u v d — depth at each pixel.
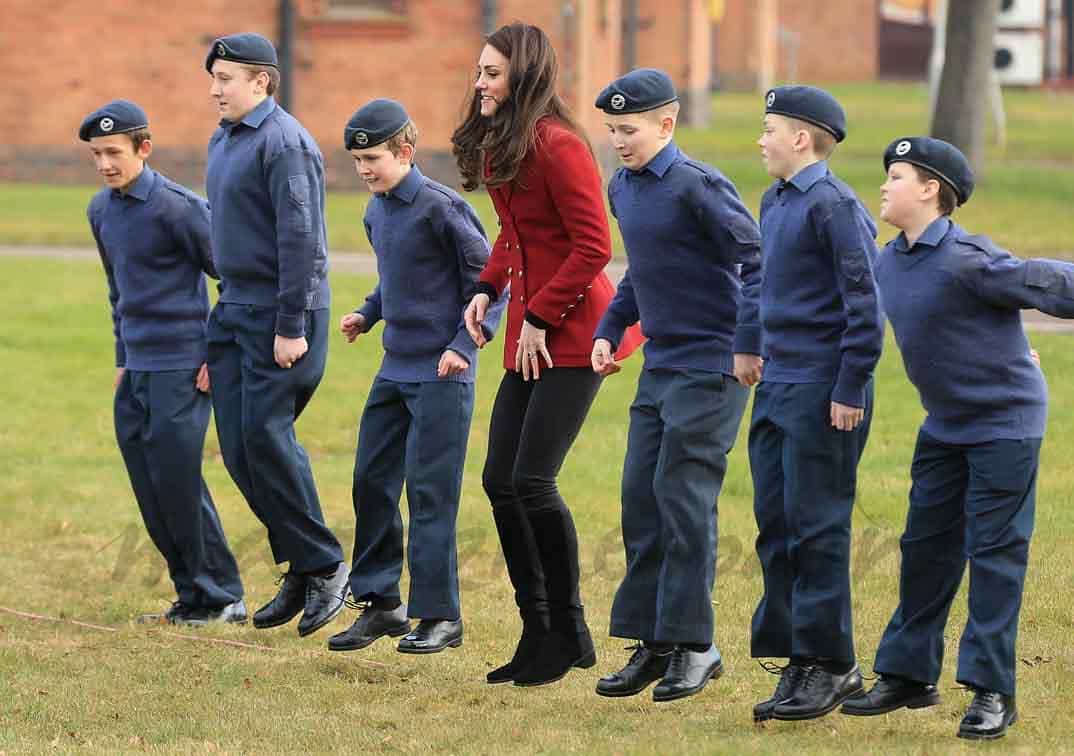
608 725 12.93
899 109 94.44
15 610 16.81
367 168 14.38
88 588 17.77
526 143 13.02
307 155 15.27
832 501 12.69
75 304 34.88
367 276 37.31
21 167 59.72
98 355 30.44
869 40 134.12
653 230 12.96
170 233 16.09
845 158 63.50
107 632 16.05
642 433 13.33
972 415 12.20
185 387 16.20
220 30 58.09
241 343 15.53
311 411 25.81
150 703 13.67
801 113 12.49
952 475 12.43
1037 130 79.44
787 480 12.77
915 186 12.09
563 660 13.60
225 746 12.42
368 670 14.69
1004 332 12.14
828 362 12.61
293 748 12.44
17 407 26.67
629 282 13.30
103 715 13.31
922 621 12.59
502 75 13.10
